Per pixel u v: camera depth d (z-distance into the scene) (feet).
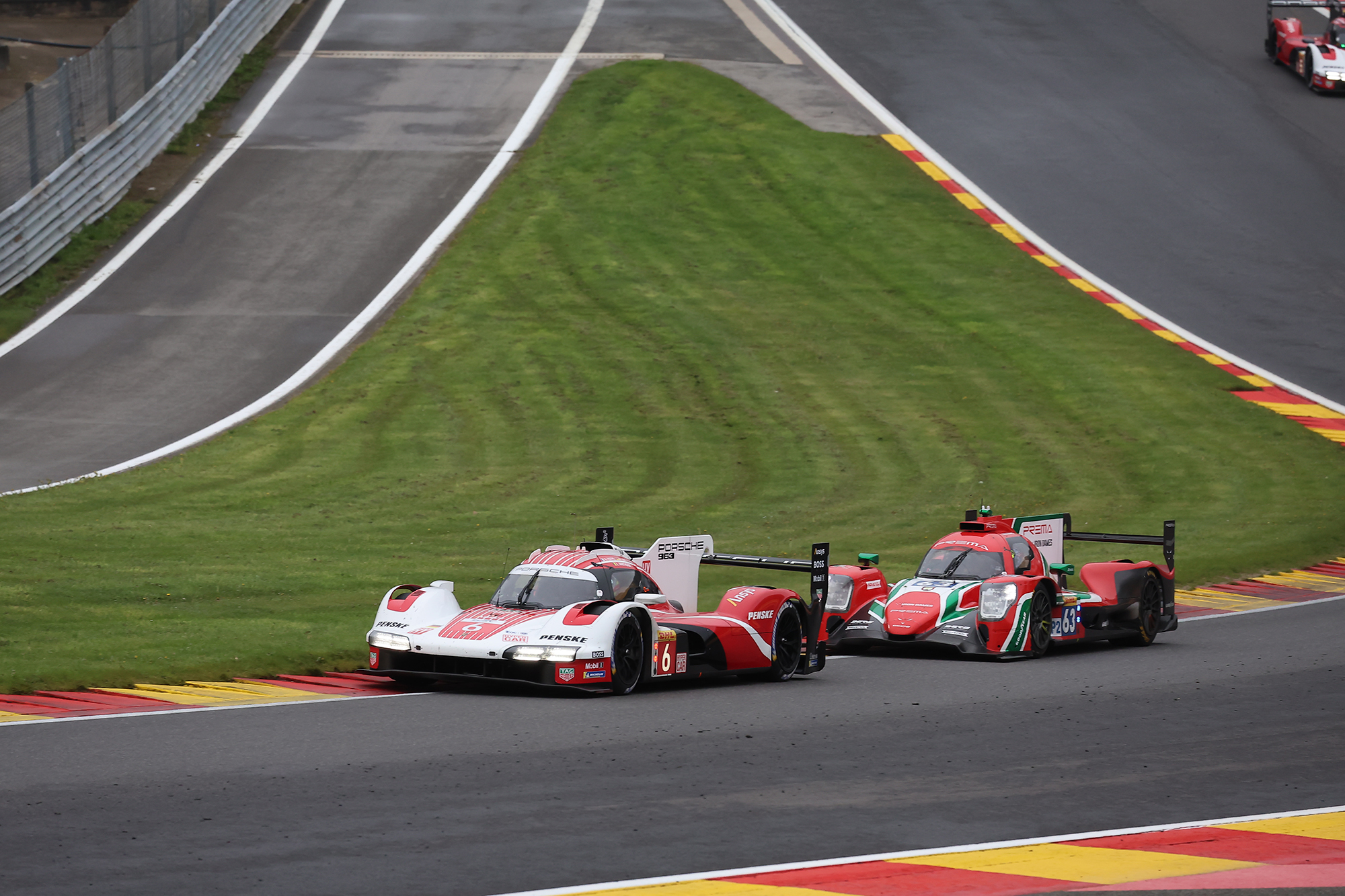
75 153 468.75
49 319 410.11
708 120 579.07
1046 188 540.93
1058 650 199.72
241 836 89.86
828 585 184.75
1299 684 162.81
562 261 467.11
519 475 313.73
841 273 474.08
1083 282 474.08
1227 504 317.42
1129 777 114.62
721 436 351.87
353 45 653.30
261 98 589.32
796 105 599.98
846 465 333.62
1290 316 453.58
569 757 116.78
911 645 199.41
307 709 137.18
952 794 107.34
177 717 130.62
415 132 561.84
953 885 83.20
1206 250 498.28
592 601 156.56
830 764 117.19
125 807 96.27
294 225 483.92
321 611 199.72
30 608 187.42
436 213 497.05
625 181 529.04
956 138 578.25
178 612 192.65
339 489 295.28
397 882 80.89
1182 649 196.65
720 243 489.26
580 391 377.50
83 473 298.15
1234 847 93.76
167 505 275.39
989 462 340.39
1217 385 402.11
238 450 322.75
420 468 315.58
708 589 230.68
